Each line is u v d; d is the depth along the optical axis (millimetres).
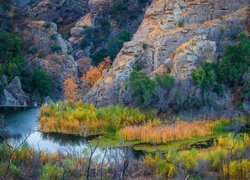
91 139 36281
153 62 57562
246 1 60156
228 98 46031
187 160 23156
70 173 21516
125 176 22062
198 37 54094
